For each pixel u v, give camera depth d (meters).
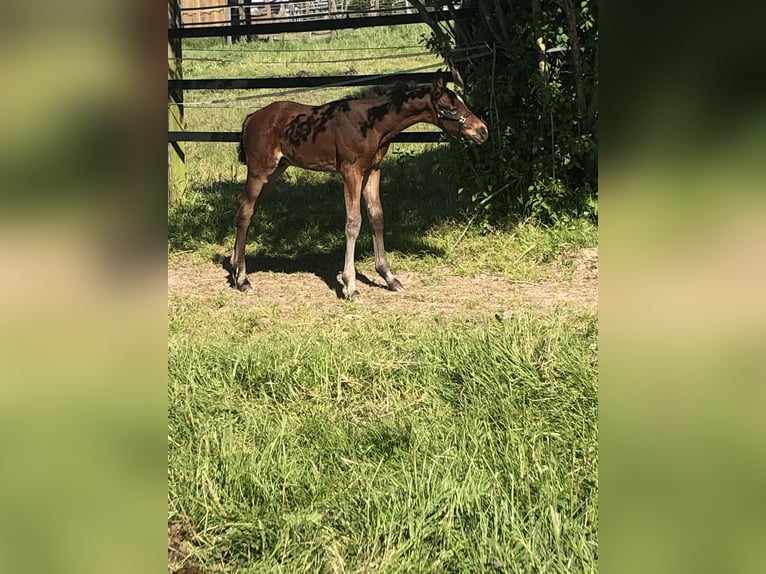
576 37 6.48
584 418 3.29
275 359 4.14
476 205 7.35
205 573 2.53
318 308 5.63
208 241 7.57
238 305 5.74
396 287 6.02
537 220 7.09
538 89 6.98
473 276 6.32
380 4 15.59
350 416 3.57
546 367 3.80
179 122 8.72
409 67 12.93
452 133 5.61
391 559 2.44
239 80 8.23
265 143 5.92
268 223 7.80
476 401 3.53
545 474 2.87
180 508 2.83
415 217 7.68
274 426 3.43
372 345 4.52
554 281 6.09
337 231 7.58
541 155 7.05
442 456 3.03
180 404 3.60
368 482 2.89
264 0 14.32
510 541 2.48
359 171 5.70
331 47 15.79
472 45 7.39
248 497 2.90
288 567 2.46
